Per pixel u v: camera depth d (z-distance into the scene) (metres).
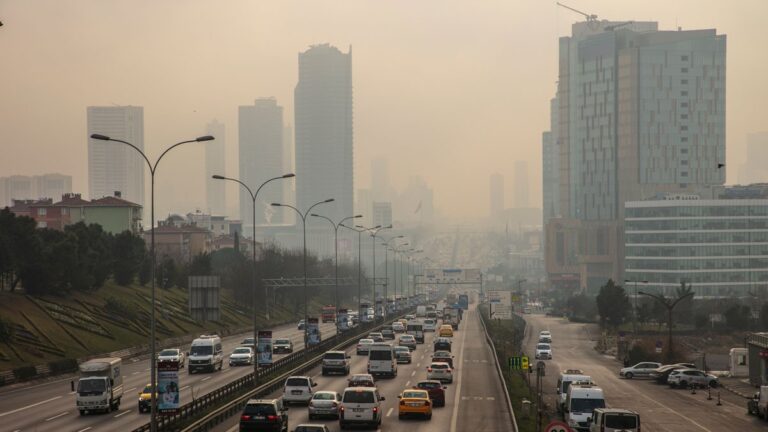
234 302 196.38
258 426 50.81
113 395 68.19
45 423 61.56
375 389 58.69
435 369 87.31
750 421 70.75
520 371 95.62
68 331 116.56
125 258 159.25
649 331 177.50
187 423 54.00
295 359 98.38
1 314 111.12
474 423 60.38
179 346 137.75
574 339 177.62
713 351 154.12
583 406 59.12
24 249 126.00
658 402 84.81
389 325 180.12
